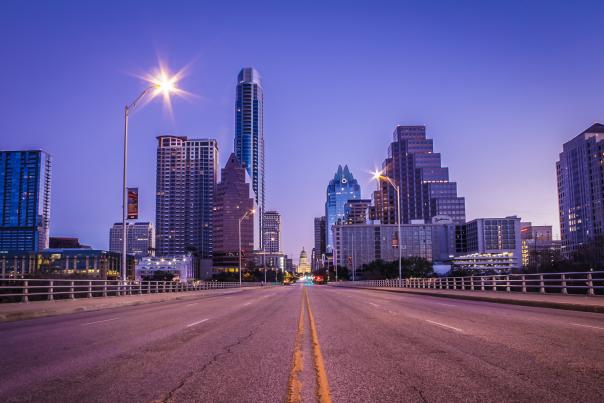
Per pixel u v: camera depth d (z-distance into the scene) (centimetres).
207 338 1412
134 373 917
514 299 2842
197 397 745
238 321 1956
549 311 2225
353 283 11738
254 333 1532
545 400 700
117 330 1630
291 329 1639
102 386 816
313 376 885
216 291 6769
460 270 19375
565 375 851
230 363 1015
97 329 1667
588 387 768
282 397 743
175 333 1537
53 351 1177
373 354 1103
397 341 1300
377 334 1462
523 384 791
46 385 823
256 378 872
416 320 1883
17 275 4022
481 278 4569
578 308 2266
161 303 3634
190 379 866
